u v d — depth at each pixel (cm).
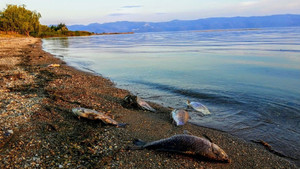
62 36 14162
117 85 1625
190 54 3628
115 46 5897
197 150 631
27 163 577
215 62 2723
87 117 867
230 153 711
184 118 952
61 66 2319
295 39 6334
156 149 671
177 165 605
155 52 4075
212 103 1227
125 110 1063
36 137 720
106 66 2506
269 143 785
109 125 850
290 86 1528
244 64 2511
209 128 905
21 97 1116
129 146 691
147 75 1992
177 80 1781
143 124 905
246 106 1161
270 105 1161
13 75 1645
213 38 9056
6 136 712
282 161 676
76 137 736
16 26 10700
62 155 622
